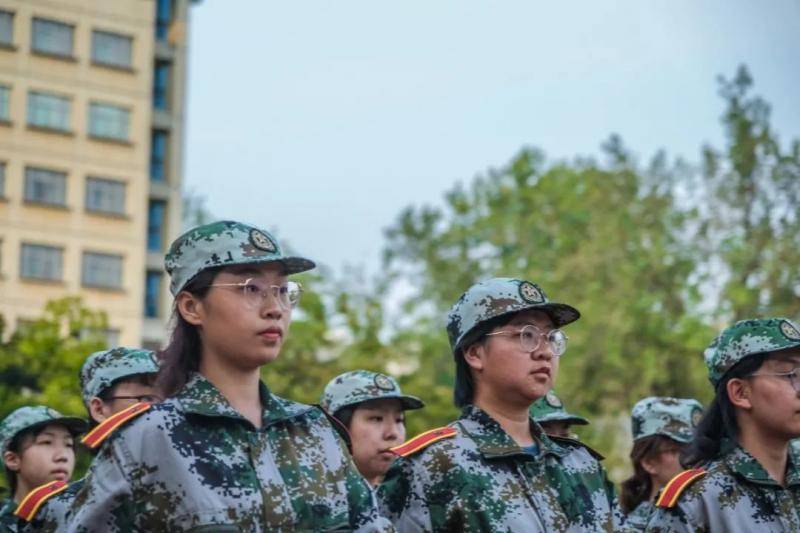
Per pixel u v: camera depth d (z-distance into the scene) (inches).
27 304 1593.3
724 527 271.3
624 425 1417.3
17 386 1077.1
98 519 215.5
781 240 1441.9
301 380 1269.7
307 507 219.1
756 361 279.7
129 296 1654.8
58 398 1027.9
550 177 1811.0
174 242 230.1
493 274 1772.9
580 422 365.1
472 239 1827.0
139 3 1683.1
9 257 1588.3
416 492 261.9
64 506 288.5
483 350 270.2
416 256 1876.2
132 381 316.5
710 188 1501.0
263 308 224.7
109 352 322.3
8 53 1598.2
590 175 1657.2
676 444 370.6
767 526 271.7
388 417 357.7
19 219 1595.7
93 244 1640.0
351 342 1342.3
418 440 266.5
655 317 1402.6
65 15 1635.1
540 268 1676.9
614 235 1499.8
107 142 1654.8
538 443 270.7
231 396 225.1
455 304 278.4
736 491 274.2
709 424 289.9
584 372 1379.2
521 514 256.8
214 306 223.8
